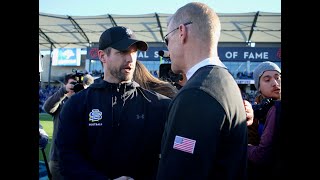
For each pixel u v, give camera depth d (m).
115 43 1.97
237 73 22.88
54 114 3.31
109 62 2.03
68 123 1.96
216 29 1.50
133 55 2.02
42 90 23.70
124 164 1.92
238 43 23.55
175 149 1.25
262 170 1.93
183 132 1.24
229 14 18.22
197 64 1.46
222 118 1.25
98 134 1.94
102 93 2.02
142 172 1.97
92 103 1.99
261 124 2.30
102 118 1.95
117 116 1.96
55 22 20.52
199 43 1.48
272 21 18.86
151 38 22.80
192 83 1.32
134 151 1.94
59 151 1.94
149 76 2.68
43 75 31.77
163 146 1.34
